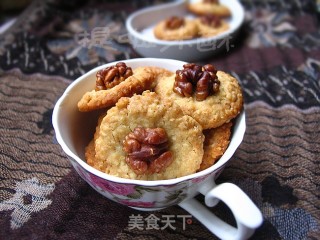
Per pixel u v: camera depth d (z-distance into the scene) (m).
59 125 0.16
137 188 0.14
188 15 0.32
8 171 0.18
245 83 0.24
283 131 0.20
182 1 0.32
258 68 0.25
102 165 0.15
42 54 0.26
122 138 0.15
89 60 0.26
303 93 0.23
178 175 0.15
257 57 0.27
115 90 0.16
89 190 0.17
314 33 0.29
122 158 0.15
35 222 0.16
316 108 0.22
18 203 0.16
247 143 0.20
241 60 0.26
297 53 0.27
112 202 0.17
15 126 0.20
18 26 0.28
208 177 0.14
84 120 0.18
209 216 0.15
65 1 0.31
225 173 0.18
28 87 0.23
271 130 0.20
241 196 0.13
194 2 0.32
